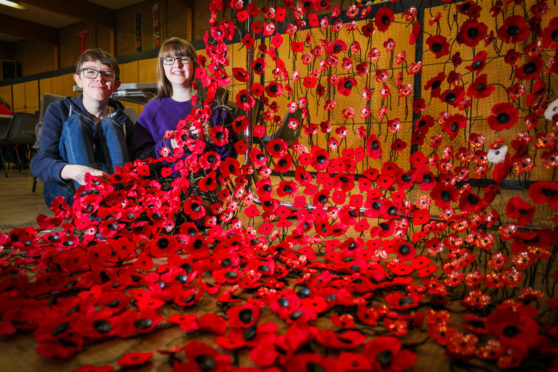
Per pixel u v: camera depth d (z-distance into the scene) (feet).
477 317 2.09
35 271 3.00
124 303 2.32
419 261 2.94
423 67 10.19
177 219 4.24
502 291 2.57
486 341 1.94
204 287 2.60
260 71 3.68
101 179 3.72
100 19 33.32
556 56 2.19
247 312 2.12
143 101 9.19
